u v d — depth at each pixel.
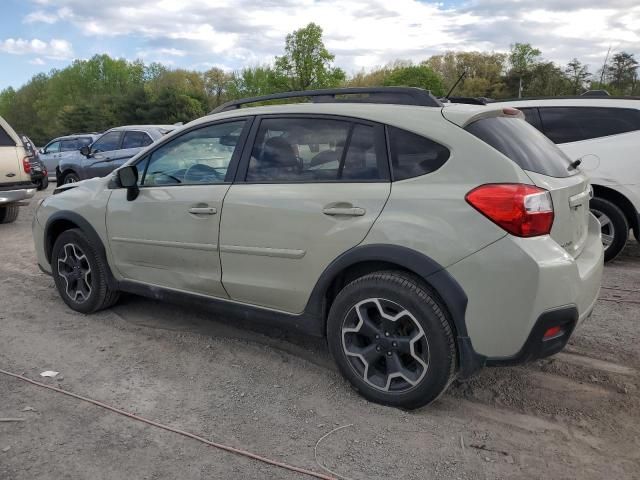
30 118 107.19
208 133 4.00
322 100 3.65
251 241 3.60
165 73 86.62
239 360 3.92
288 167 3.57
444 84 65.38
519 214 2.79
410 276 3.07
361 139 3.32
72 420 3.14
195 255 3.93
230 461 2.77
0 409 3.26
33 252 7.43
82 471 2.69
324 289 3.34
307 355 4.01
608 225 6.29
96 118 71.69
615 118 6.31
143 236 4.23
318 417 3.16
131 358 3.96
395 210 3.07
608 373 3.72
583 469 2.72
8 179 9.18
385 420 3.12
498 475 2.67
